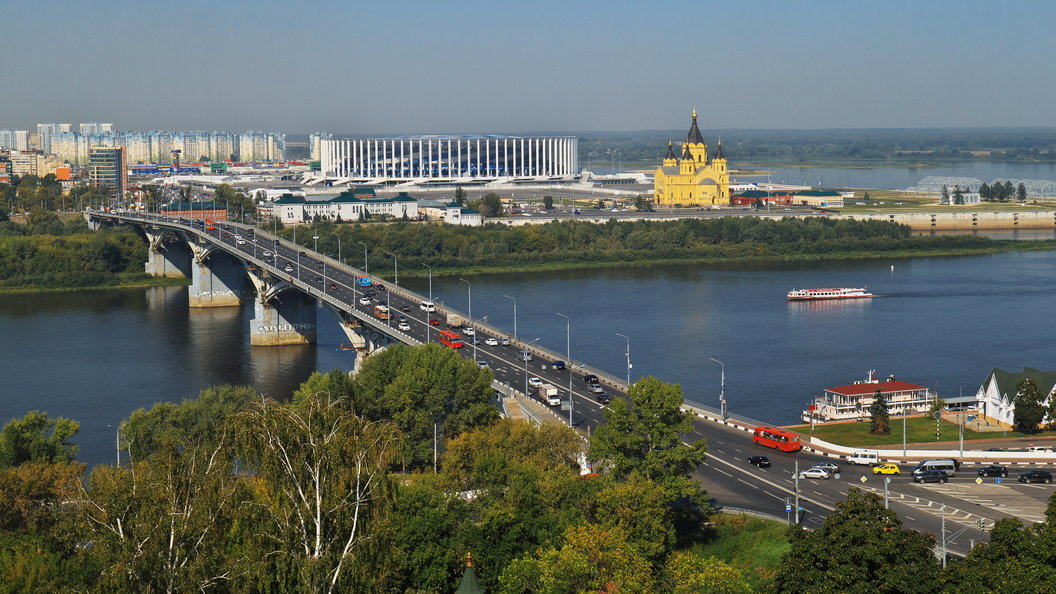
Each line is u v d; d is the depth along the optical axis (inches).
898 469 7342.5
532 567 5157.5
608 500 5802.2
